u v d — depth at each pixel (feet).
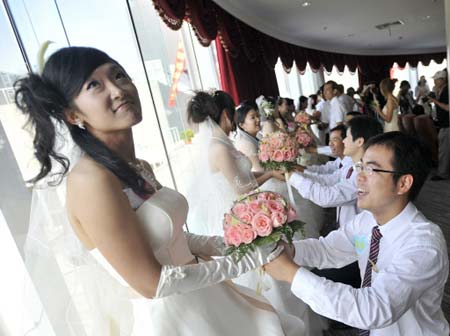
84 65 2.60
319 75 33.50
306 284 3.06
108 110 2.69
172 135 7.78
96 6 5.09
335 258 4.29
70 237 3.01
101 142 2.81
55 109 2.64
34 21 3.69
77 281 3.09
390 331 3.36
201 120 6.07
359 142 5.93
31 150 3.25
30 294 3.01
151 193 3.13
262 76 19.94
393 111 14.26
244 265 3.09
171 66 10.09
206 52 13.65
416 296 2.96
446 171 14.16
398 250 3.24
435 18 28.71
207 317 3.27
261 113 12.76
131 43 6.05
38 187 2.95
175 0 9.29
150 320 3.15
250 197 3.24
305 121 13.57
